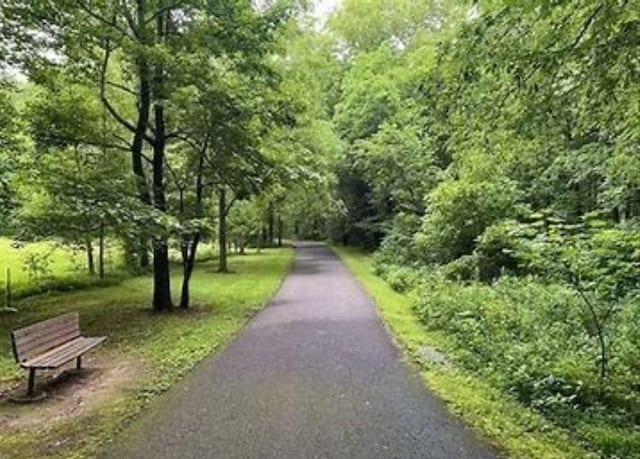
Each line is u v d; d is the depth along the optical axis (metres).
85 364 8.12
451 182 17.31
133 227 11.37
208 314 12.48
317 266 25.03
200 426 5.35
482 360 7.57
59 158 13.88
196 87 12.22
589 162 12.70
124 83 15.51
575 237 6.95
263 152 15.34
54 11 10.68
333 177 29.80
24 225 12.45
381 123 30.50
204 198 15.68
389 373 7.22
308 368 7.51
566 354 7.00
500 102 6.25
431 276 15.39
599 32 4.68
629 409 5.60
